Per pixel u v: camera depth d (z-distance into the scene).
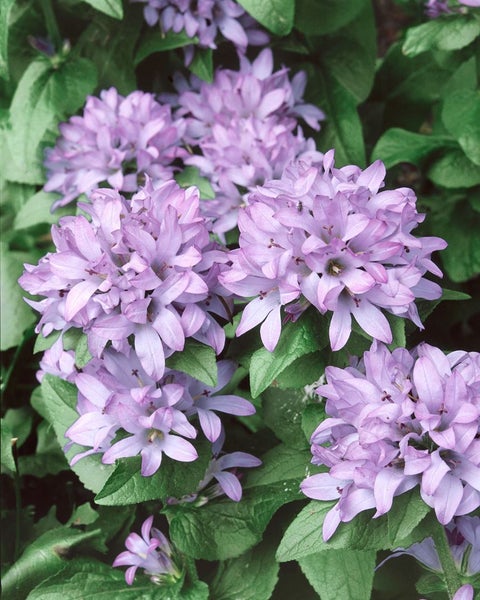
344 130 0.79
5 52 0.71
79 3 0.77
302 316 0.58
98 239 0.57
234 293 0.58
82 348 0.59
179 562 0.63
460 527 0.58
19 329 0.78
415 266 0.58
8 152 0.79
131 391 0.58
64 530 0.68
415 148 0.76
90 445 0.61
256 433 0.68
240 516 0.62
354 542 0.57
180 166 0.75
